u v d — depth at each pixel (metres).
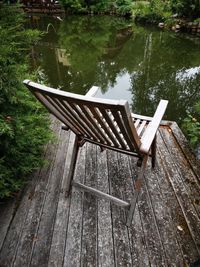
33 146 1.77
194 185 1.69
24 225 1.38
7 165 1.56
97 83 5.30
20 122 1.50
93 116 1.07
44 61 6.49
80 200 1.55
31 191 1.62
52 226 1.38
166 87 5.00
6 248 1.26
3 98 1.48
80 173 1.79
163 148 2.08
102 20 13.80
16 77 1.49
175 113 3.89
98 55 7.36
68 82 5.30
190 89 4.87
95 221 1.41
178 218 1.44
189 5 9.90
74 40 9.18
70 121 1.26
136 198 1.34
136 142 1.13
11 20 1.75
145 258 1.22
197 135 2.74
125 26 12.09
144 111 4.10
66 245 1.27
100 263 1.20
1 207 1.50
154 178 1.75
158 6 11.77
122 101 0.85
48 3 14.20
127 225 1.38
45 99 1.11
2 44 1.47
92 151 2.03
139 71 6.01
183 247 1.27
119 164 1.89
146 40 9.19
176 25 10.41
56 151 2.01
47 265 1.18
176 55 7.32
